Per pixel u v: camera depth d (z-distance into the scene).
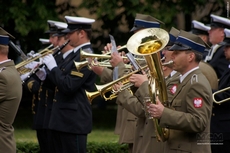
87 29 13.93
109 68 12.98
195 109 9.91
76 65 13.02
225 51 12.91
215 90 12.59
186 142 10.13
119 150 16.45
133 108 11.15
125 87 10.99
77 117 13.50
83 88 13.62
